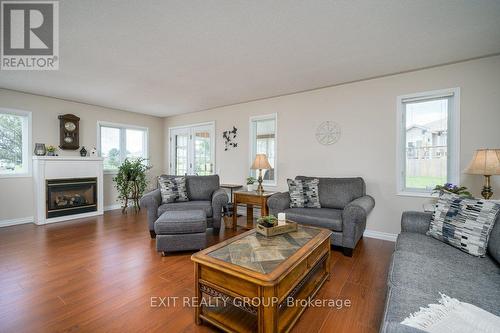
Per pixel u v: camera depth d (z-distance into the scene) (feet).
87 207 14.71
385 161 10.61
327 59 8.93
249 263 4.70
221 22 6.60
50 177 13.30
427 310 3.31
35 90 12.76
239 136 15.58
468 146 8.96
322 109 12.27
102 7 5.96
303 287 6.10
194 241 8.74
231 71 10.11
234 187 14.69
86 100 14.80
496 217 5.33
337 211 9.70
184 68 9.77
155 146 19.70
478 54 8.52
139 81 11.32
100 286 6.50
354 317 5.27
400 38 7.45
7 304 5.66
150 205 10.52
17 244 9.71
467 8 6.02
